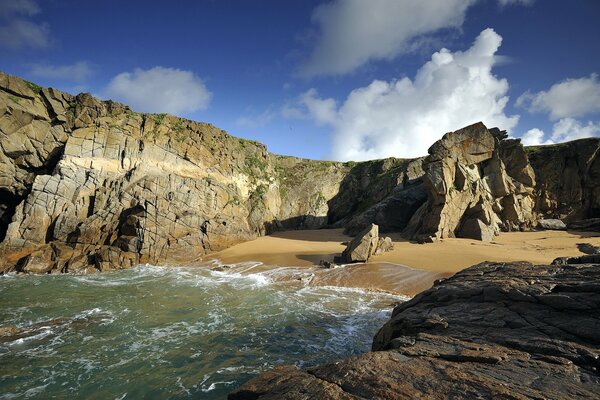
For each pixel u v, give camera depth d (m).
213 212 39.69
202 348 12.77
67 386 10.17
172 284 22.91
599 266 9.98
